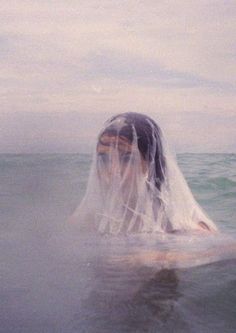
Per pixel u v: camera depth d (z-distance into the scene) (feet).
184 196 11.30
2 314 7.79
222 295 8.48
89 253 9.52
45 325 7.54
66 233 10.22
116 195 10.69
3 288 8.40
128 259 9.17
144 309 7.99
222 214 14.75
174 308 8.14
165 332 7.62
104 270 8.96
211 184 16.52
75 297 8.07
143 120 10.80
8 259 9.12
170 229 10.75
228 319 7.95
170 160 11.09
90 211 10.90
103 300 8.19
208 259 9.52
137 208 10.68
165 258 9.46
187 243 10.08
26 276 8.56
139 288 8.39
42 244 9.81
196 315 8.01
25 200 12.33
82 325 7.54
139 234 10.42
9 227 10.56
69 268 8.84
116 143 10.64
